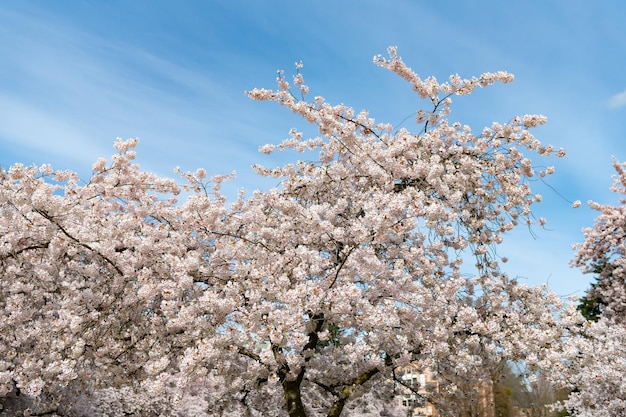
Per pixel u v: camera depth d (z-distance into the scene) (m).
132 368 7.54
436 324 6.52
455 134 8.27
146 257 7.31
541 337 6.69
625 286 15.58
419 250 6.96
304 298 5.96
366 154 7.73
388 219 5.85
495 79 7.58
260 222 7.24
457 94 7.65
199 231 7.61
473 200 8.41
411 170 7.38
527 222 8.27
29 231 6.77
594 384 8.15
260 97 7.87
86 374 7.34
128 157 8.02
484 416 14.02
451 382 8.67
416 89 7.67
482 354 8.09
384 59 7.43
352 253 6.36
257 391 9.02
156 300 7.55
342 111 8.07
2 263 6.92
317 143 8.97
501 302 7.58
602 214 16.86
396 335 6.42
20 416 8.41
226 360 6.54
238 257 6.77
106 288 7.52
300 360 6.18
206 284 7.19
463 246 7.89
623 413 8.05
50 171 6.77
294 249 6.88
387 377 8.84
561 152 8.08
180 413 10.61
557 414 14.21
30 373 6.23
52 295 7.53
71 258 7.57
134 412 10.44
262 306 5.88
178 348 7.21
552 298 7.55
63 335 6.47
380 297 6.69
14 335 7.01
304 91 7.95
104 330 7.22
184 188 8.60
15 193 6.21
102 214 7.89
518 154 8.15
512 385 14.61
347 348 6.17
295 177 8.00
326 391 9.12
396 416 12.43
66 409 8.73
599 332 8.47
